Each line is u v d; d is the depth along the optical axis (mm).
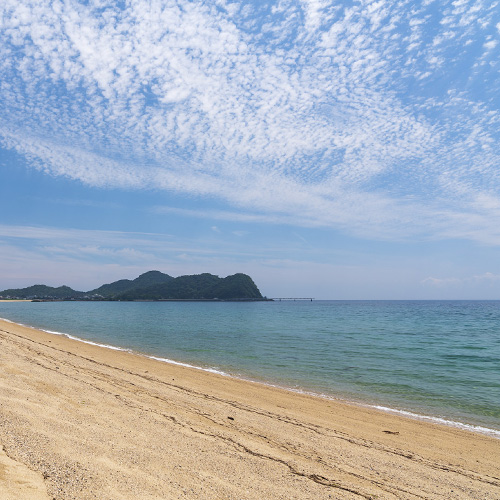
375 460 7645
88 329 41500
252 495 5070
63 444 5441
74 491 3998
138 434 6977
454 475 7379
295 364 21422
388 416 12031
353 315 89562
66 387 9945
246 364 20938
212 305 178875
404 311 116812
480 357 26094
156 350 25500
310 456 7324
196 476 5367
